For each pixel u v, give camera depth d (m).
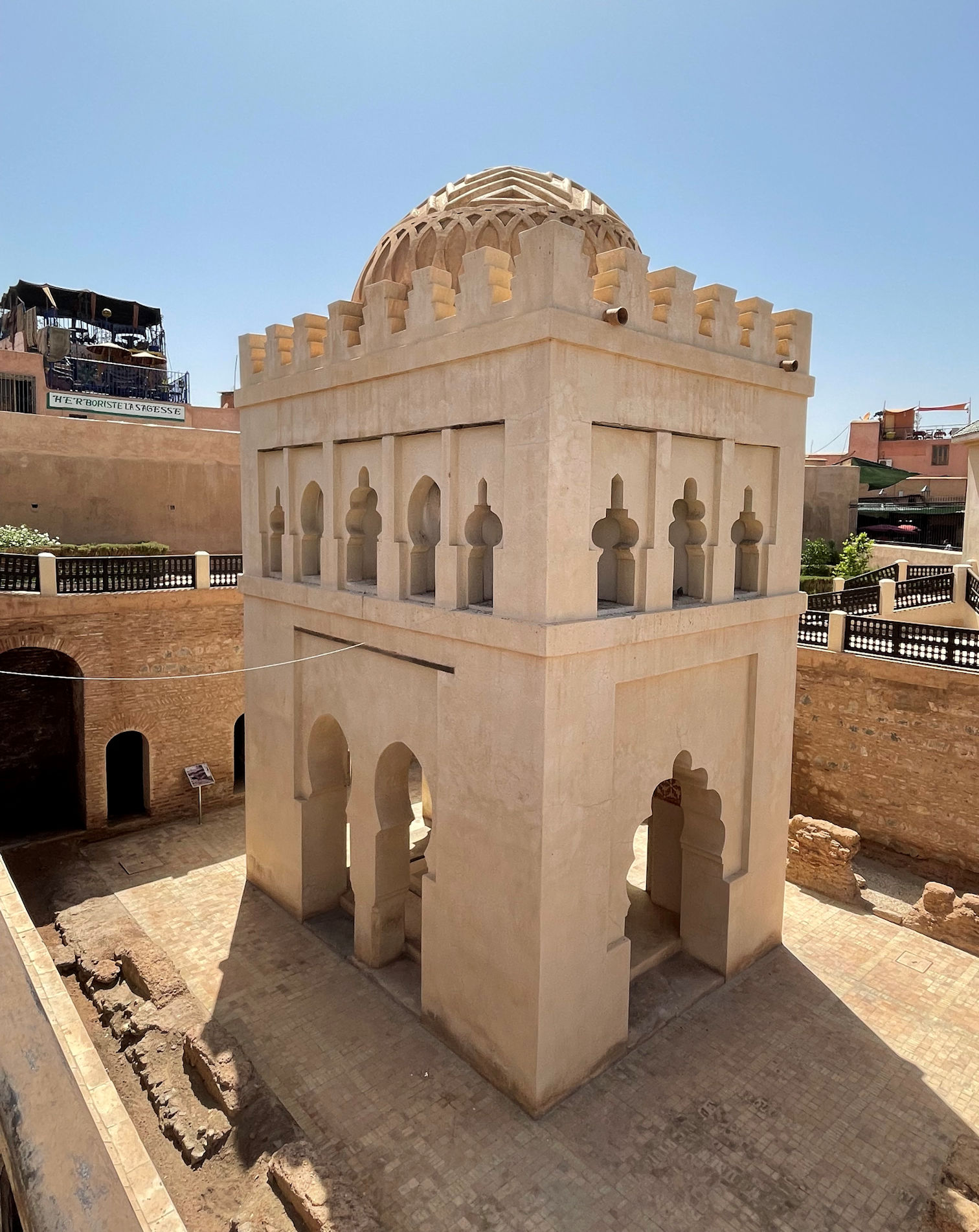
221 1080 7.14
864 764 12.62
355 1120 6.95
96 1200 2.20
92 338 30.00
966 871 11.57
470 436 7.11
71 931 9.82
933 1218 6.09
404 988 8.66
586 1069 7.38
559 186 9.38
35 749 15.21
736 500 8.37
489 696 7.02
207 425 26.91
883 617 16.69
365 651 8.64
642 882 11.25
